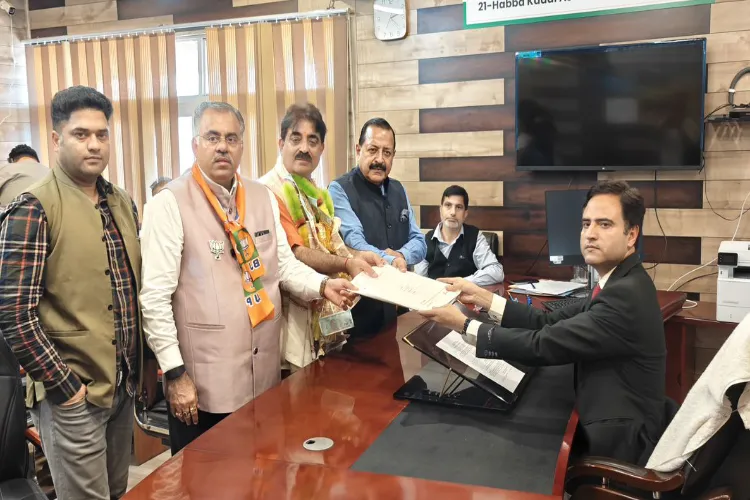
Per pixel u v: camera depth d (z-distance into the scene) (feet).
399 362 6.77
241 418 5.27
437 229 12.56
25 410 6.12
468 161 13.66
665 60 11.80
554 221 11.59
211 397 6.18
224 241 6.31
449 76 13.57
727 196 11.91
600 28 12.40
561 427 5.11
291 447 4.73
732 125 11.75
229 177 6.42
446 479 4.22
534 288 11.00
